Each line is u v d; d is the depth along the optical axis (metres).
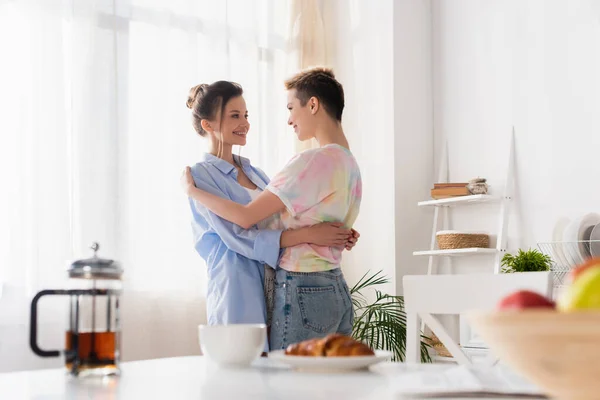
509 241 3.70
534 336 0.49
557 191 3.54
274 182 2.03
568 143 3.51
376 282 3.78
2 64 3.17
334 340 1.04
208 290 2.17
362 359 1.00
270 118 3.98
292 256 2.05
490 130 3.87
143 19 3.57
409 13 4.13
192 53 3.69
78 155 3.30
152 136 3.53
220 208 2.07
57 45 3.29
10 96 3.18
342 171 2.05
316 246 2.06
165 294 3.49
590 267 0.55
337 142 2.12
